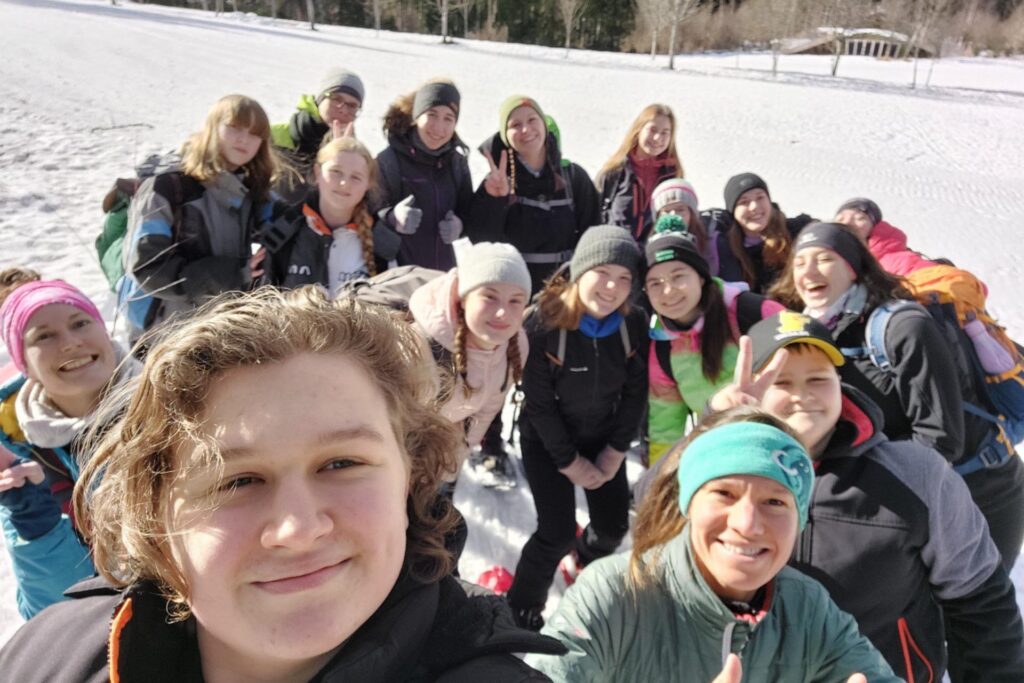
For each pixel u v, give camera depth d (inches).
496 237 147.0
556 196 150.5
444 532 34.5
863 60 1665.8
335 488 26.9
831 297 92.0
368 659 28.1
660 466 64.2
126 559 31.6
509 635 31.7
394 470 29.4
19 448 68.7
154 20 1082.1
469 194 151.9
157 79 572.1
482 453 139.9
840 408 67.2
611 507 105.2
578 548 110.8
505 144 149.8
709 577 52.9
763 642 52.7
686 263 98.0
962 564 63.4
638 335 102.1
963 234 371.6
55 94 452.4
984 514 91.2
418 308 92.2
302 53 892.6
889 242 139.0
